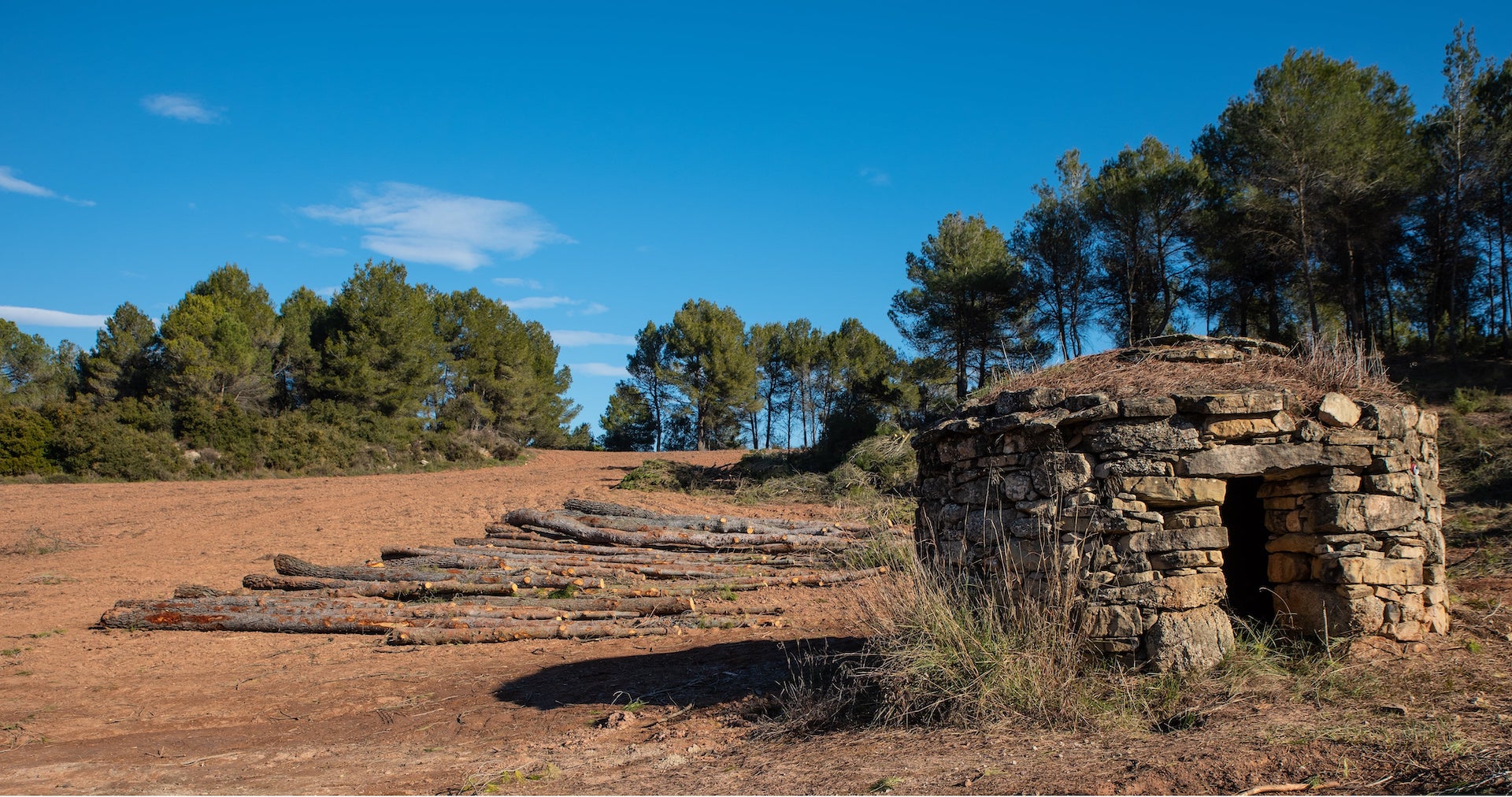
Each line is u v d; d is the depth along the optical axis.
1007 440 6.20
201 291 43.50
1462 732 4.10
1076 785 4.06
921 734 5.25
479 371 47.06
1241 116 23.81
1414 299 28.66
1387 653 5.31
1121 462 5.57
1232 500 7.30
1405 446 5.67
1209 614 5.47
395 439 39.19
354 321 41.19
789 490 20.22
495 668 8.62
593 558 12.72
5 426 30.61
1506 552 8.66
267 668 8.93
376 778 5.52
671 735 6.02
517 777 5.29
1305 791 3.77
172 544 17.53
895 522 13.55
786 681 7.00
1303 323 27.23
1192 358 6.69
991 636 5.70
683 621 9.94
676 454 44.44
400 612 10.52
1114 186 25.19
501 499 21.88
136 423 33.72
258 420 35.41
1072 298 27.78
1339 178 21.91
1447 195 24.33
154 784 5.52
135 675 8.76
